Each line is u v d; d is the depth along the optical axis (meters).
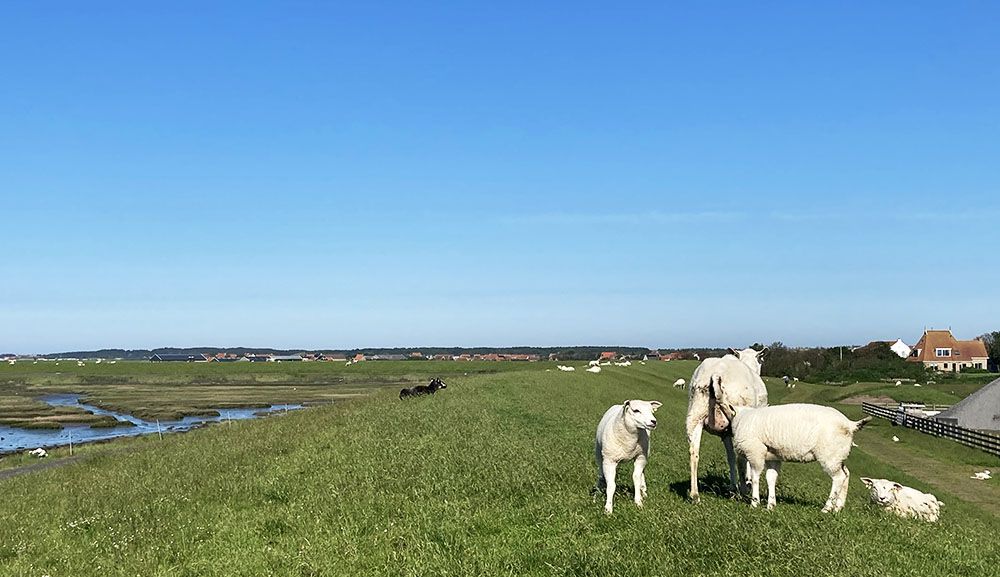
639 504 13.25
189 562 11.85
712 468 19.22
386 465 17.92
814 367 98.06
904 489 15.01
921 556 10.72
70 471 26.55
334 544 11.93
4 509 18.19
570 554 10.62
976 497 26.62
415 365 167.25
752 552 10.43
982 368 115.69
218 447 26.27
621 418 13.20
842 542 10.75
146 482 19.31
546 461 17.92
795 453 13.30
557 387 45.84
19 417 75.38
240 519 14.05
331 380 140.00
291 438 24.95
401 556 11.23
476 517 13.00
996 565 10.73
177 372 164.62
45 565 12.48
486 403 33.72
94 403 95.75
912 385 79.19
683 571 9.88
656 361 97.19
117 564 12.09
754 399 15.17
